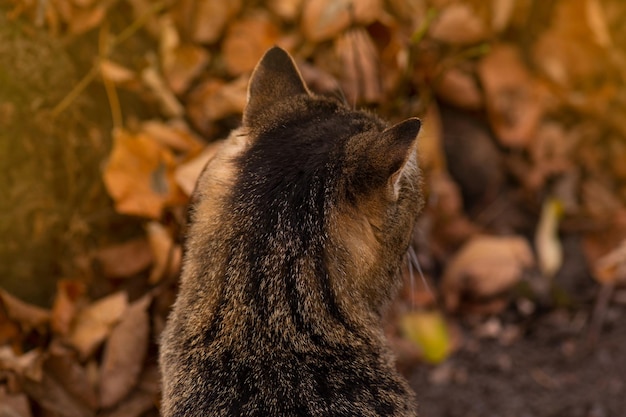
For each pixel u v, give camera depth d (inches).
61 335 163.0
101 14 179.2
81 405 156.9
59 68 173.0
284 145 129.3
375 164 120.2
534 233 231.1
